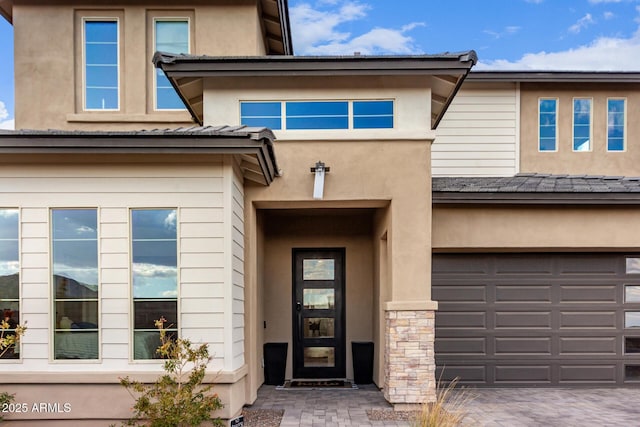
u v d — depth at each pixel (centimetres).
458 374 852
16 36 923
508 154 1110
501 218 830
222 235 618
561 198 808
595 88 1130
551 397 784
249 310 720
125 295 606
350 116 739
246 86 737
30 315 600
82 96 926
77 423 593
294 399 762
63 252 612
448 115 1116
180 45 938
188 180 622
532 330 857
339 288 943
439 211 830
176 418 536
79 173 616
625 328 858
